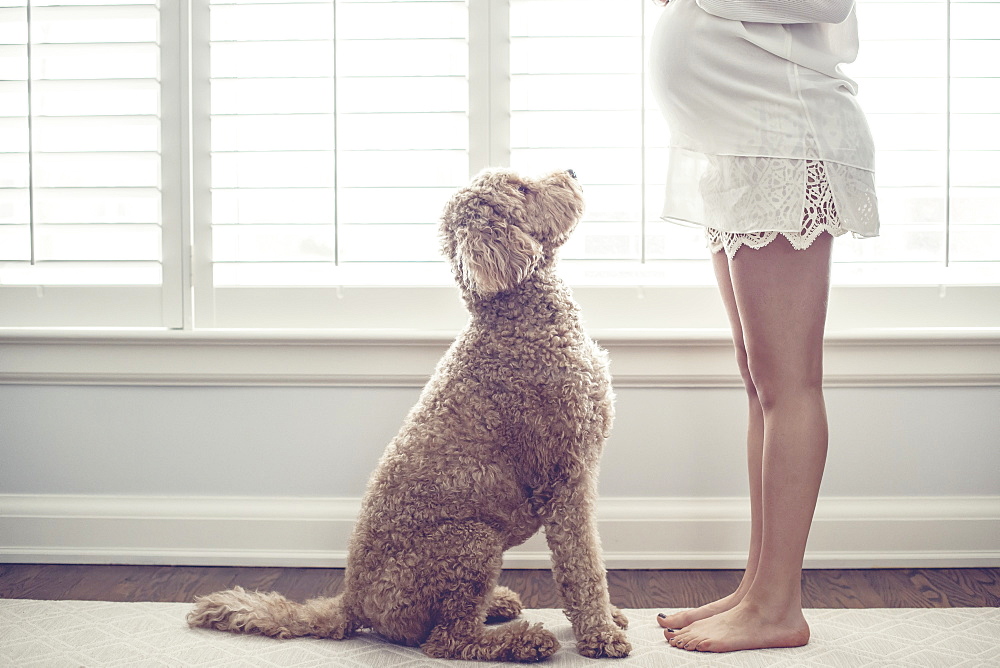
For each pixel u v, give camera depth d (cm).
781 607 159
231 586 203
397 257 220
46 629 173
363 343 217
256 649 161
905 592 194
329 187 218
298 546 218
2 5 221
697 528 214
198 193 223
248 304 224
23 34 223
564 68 217
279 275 224
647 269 218
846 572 210
